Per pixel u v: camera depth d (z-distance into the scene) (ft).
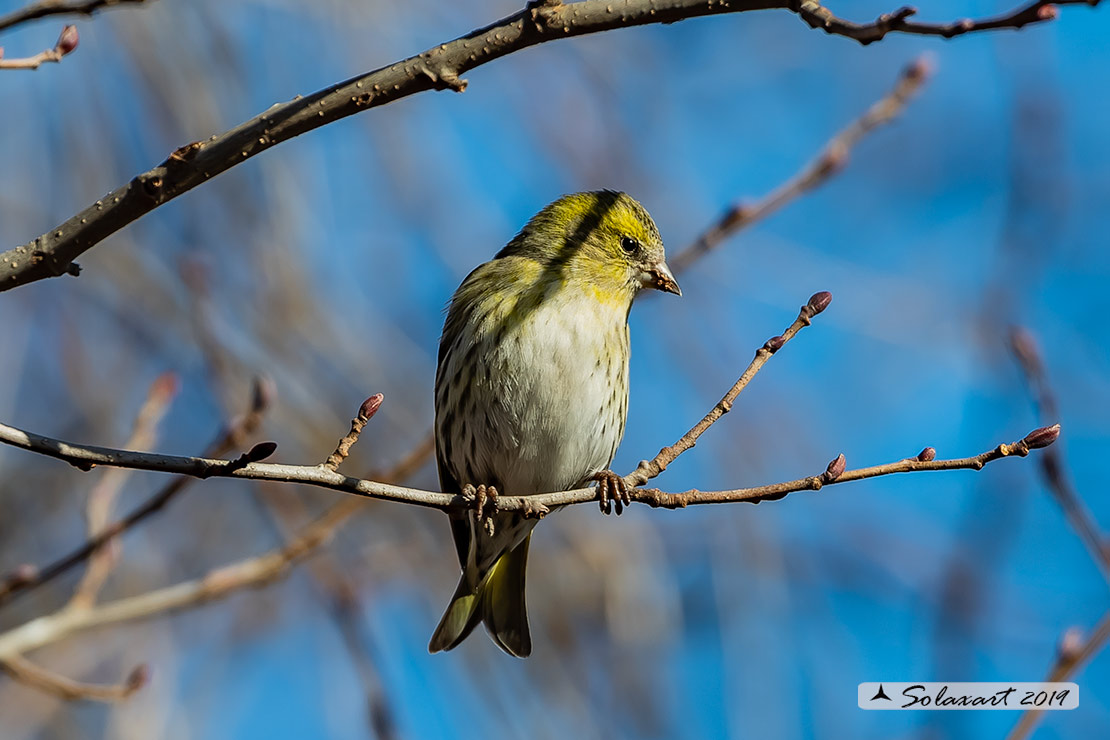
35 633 27.40
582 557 40.50
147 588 41.70
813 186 33.09
